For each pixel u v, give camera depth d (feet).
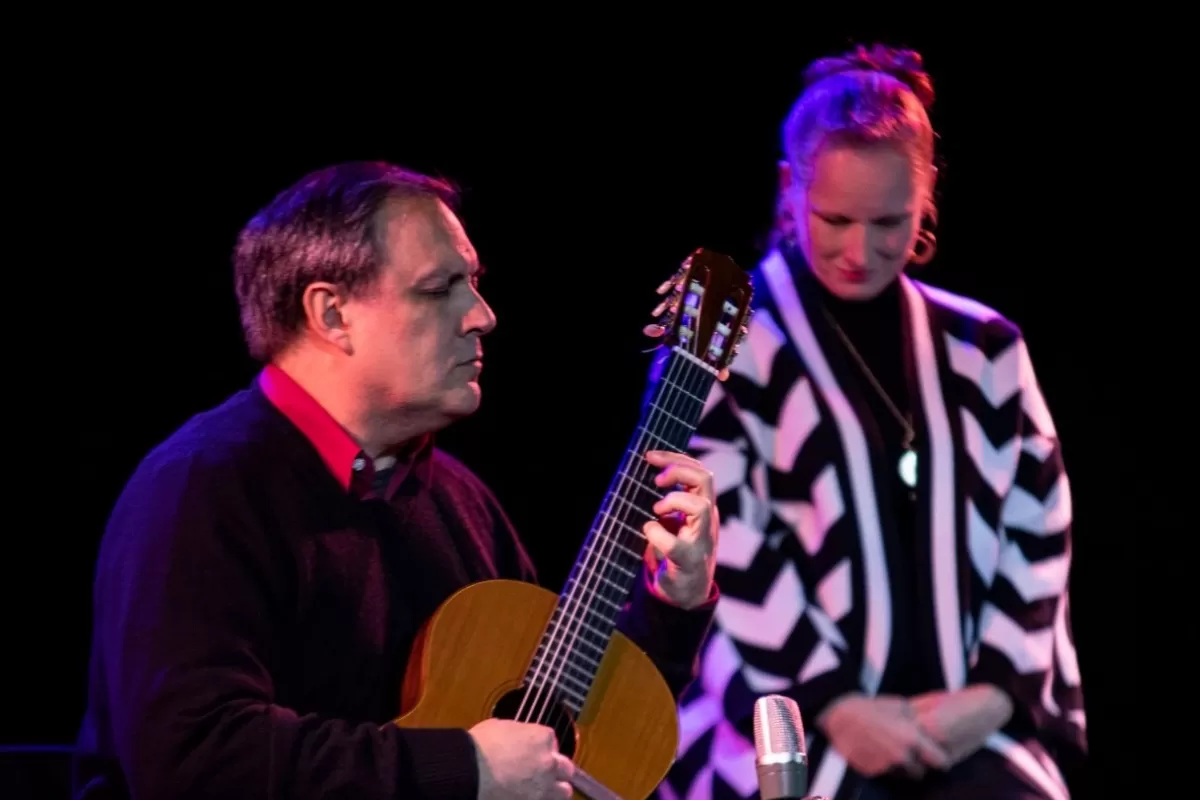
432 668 17.06
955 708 22.20
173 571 16.10
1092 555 35.45
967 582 22.97
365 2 31.14
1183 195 34.40
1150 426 35.12
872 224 22.65
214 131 30.12
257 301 17.71
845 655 22.29
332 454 17.28
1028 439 24.02
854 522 22.65
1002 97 34.32
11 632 29.14
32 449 29.30
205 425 17.40
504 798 15.97
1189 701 35.17
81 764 17.54
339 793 15.52
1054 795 22.30
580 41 32.73
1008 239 34.83
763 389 23.22
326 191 17.43
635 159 33.24
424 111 32.01
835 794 21.89
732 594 22.48
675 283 19.43
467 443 33.35
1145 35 33.91
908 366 23.40
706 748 22.29
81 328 29.50
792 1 33.32
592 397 33.53
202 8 30.01
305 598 16.80
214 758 15.46
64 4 29.27
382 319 17.16
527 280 33.32
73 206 29.48
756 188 33.35
